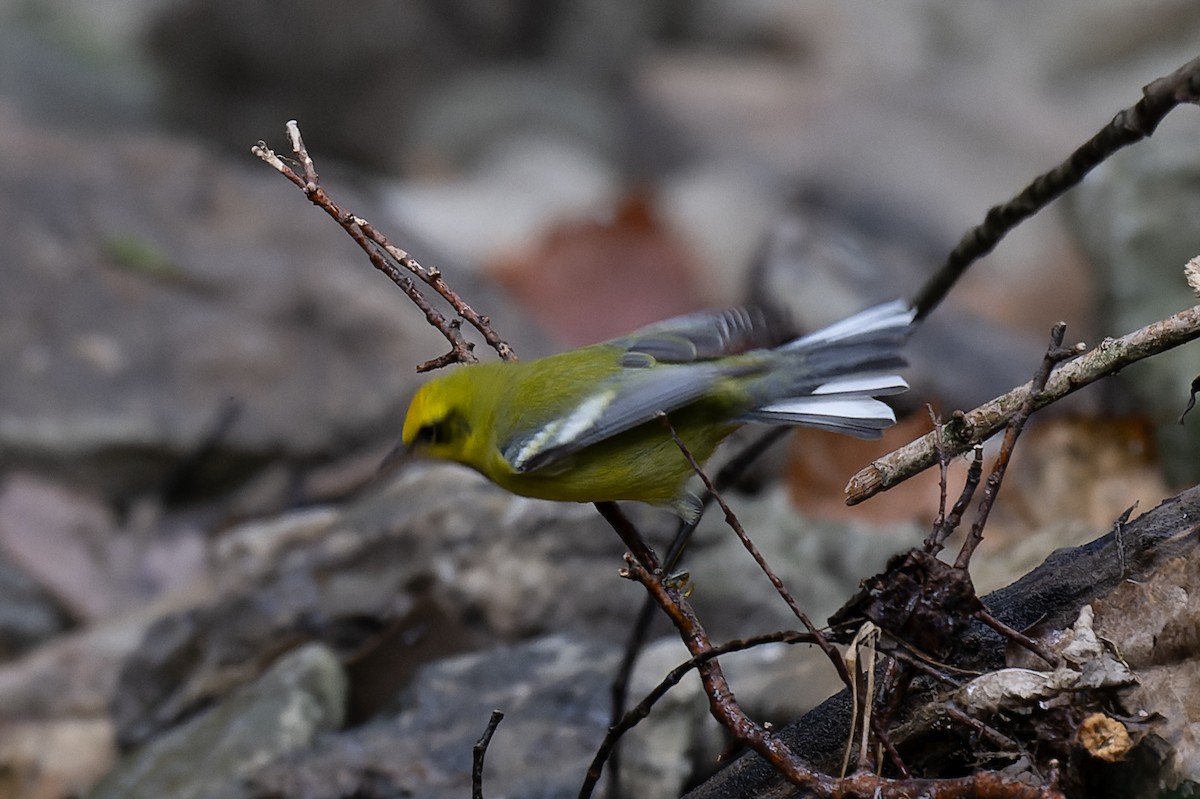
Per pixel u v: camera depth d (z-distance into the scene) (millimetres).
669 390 7070
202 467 14219
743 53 26922
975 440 5871
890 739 5688
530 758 8633
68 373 14609
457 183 23031
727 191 20891
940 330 14945
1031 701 5324
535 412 7227
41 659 11164
